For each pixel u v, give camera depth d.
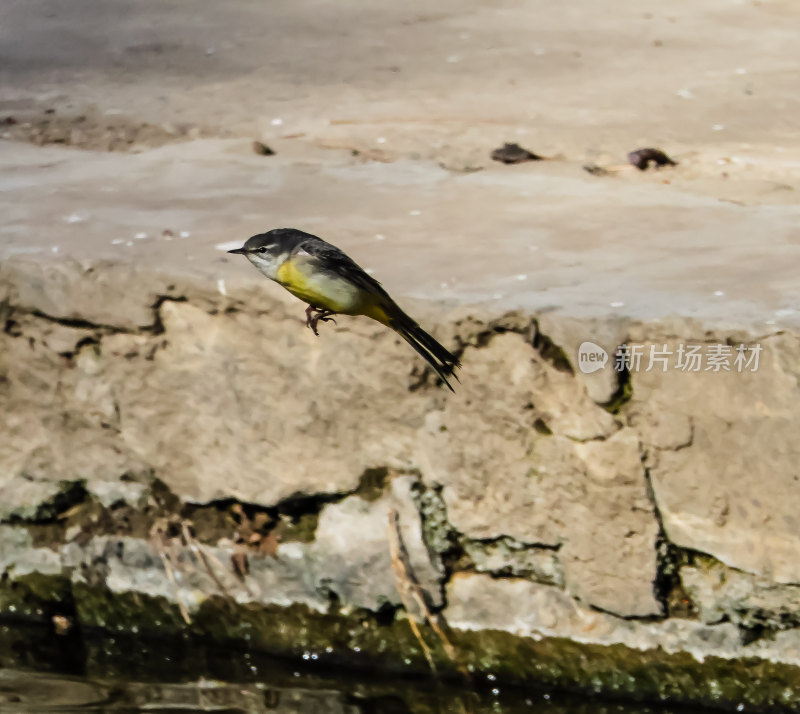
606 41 20.20
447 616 9.74
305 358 9.66
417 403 9.50
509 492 9.45
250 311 9.70
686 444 8.91
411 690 9.76
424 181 13.04
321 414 9.75
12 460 10.59
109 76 18.48
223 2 23.36
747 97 16.72
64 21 22.06
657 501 9.10
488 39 20.42
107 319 10.05
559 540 9.41
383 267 10.17
